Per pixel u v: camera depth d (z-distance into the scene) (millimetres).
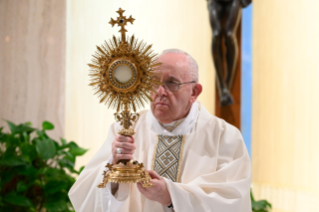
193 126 4246
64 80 8156
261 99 8859
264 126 8789
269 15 8789
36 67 7918
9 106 7715
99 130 9227
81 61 9266
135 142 4332
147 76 3424
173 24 9422
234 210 3623
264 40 8852
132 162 3352
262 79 8859
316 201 7840
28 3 7930
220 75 7887
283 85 8531
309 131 8094
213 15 7859
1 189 6355
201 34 9266
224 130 4188
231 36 7734
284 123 8477
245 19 9070
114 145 3426
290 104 8406
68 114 9133
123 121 3451
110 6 9320
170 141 4176
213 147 4090
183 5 9406
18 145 6551
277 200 8383
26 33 7879
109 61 3408
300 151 8203
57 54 8070
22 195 6309
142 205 3986
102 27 9281
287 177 8375
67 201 6598
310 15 8156
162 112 3893
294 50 8383
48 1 8070
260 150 8820
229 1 7773
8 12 7824
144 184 3264
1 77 7711
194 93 4137
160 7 9445
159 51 9328
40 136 6766
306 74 8180
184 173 4004
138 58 3398
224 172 3811
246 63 9047
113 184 3715
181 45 9383
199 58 9273
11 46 7793
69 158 6715
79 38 9266
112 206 3523
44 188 6289
